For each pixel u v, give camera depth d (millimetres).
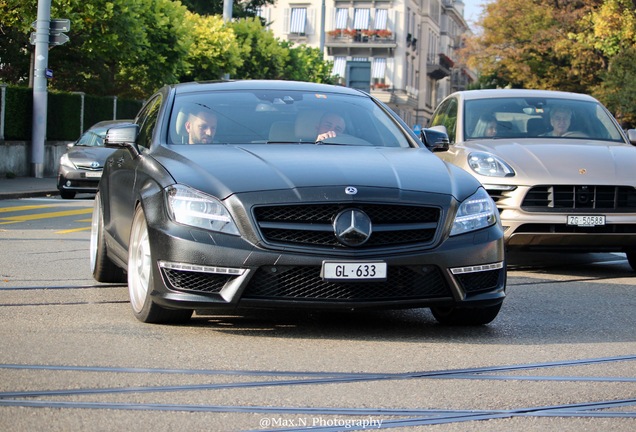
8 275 18094
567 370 10977
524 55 111188
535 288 18219
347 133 14938
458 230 12625
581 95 24422
